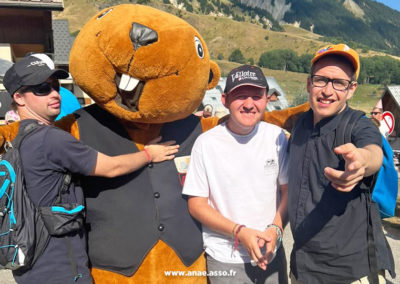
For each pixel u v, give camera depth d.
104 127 2.71
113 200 2.61
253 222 2.54
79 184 2.47
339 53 2.09
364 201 2.12
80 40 2.49
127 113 2.56
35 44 11.66
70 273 2.29
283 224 2.60
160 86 2.42
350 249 2.11
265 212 2.56
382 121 7.05
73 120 2.72
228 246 2.58
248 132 2.54
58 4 10.91
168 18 2.53
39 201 2.24
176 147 2.78
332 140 2.12
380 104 7.04
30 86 2.37
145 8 2.57
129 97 2.52
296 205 2.27
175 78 2.43
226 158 2.52
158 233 2.67
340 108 2.15
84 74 2.45
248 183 2.52
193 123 2.96
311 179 2.19
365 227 2.12
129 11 2.49
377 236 2.12
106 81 2.46
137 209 2.63
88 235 2.64
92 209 2.61
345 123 2.07
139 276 2.65
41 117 2.45
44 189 2.26
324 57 2.13
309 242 2.20
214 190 2.55
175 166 2.78
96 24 2.47
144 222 2.64
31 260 2.21
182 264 2.75
